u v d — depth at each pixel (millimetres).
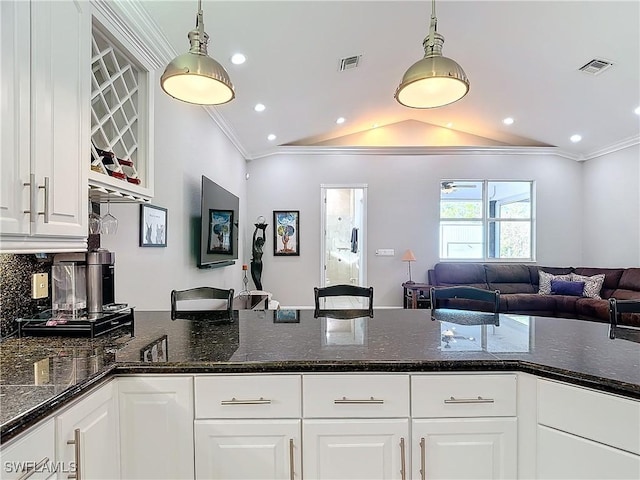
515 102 4902
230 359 1252
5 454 786
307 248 6352
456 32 3355
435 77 1582
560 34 3344
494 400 1233
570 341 1486
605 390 1082
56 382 1029
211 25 2576
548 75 4086
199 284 3656
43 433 895
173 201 2986
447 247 6457
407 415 1230
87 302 1648
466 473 1236
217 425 1211
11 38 1039
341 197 7598
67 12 1285
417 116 6012
